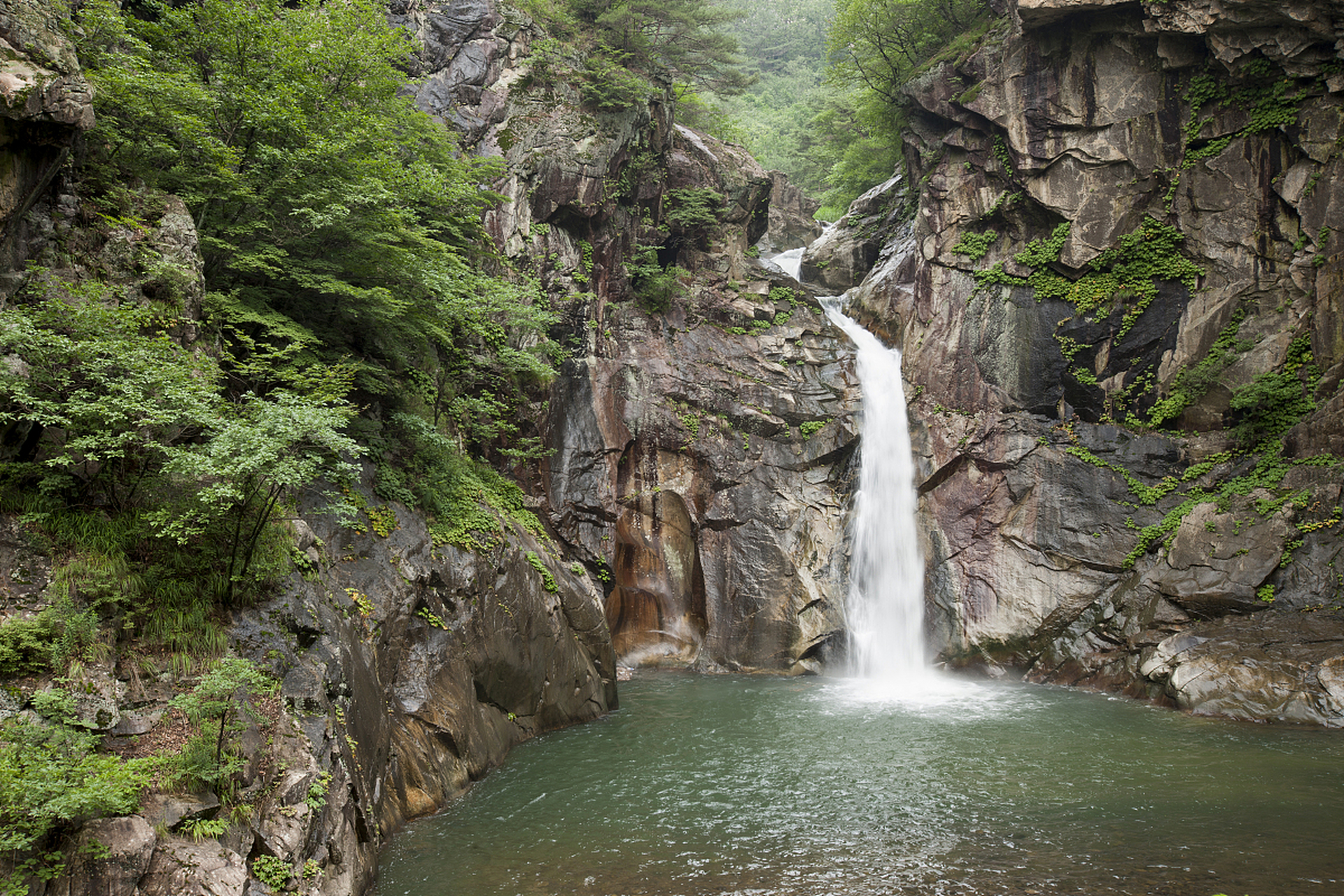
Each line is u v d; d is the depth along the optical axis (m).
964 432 25.55
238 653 9.14
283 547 10.45
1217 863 10.51
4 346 8.38
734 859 10.73
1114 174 24.80
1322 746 15.62
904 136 30.17
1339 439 20.95
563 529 22.73
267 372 12.76
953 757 15.23
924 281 27.73
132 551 9.12
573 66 25.58
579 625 18.81
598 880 10.09
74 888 6.25
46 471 8.73
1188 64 23.67
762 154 56.53
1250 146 23.31
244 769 8.01
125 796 6.77
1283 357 22.61
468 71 23.78
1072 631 22.75
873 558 25.34
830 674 23.88
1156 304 24.44
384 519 13.95
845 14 30.91
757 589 24.34
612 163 25.06
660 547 24.97
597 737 16.59
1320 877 10.09
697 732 17.00
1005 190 26.25
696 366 25.78
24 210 9.34
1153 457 23.59
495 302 17.81
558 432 23.12
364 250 14.27
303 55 13.88
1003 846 11.11
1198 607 20.75
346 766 9.63
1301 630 18.92
